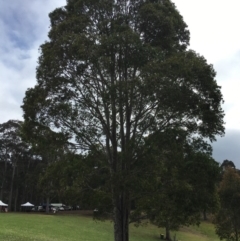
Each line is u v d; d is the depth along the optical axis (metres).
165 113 13.69
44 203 80.50
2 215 48.84
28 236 25.67
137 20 15.43
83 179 14.13
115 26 14.51
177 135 13.65
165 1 16.17
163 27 15.32
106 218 14.66
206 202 13.28
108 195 13.57
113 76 14.15
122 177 12.87
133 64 13.80
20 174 74.38
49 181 15.56
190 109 13.33
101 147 15.09
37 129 15.14
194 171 13.34
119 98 13.21
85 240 32.12
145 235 42.38
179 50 16.00
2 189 76.44
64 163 14.73
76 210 71.12
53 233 33.91
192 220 14.27
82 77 14.41
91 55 13.57
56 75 14.60
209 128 13.73
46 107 14.72
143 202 13.59
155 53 13.84
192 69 13.02
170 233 46.16
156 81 12.66
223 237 27.38
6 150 73.50
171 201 13.29
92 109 14.86
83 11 15.73
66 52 13.98
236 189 26.16
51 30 15.34
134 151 13.62
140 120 13.97
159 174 13.51
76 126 14.98
